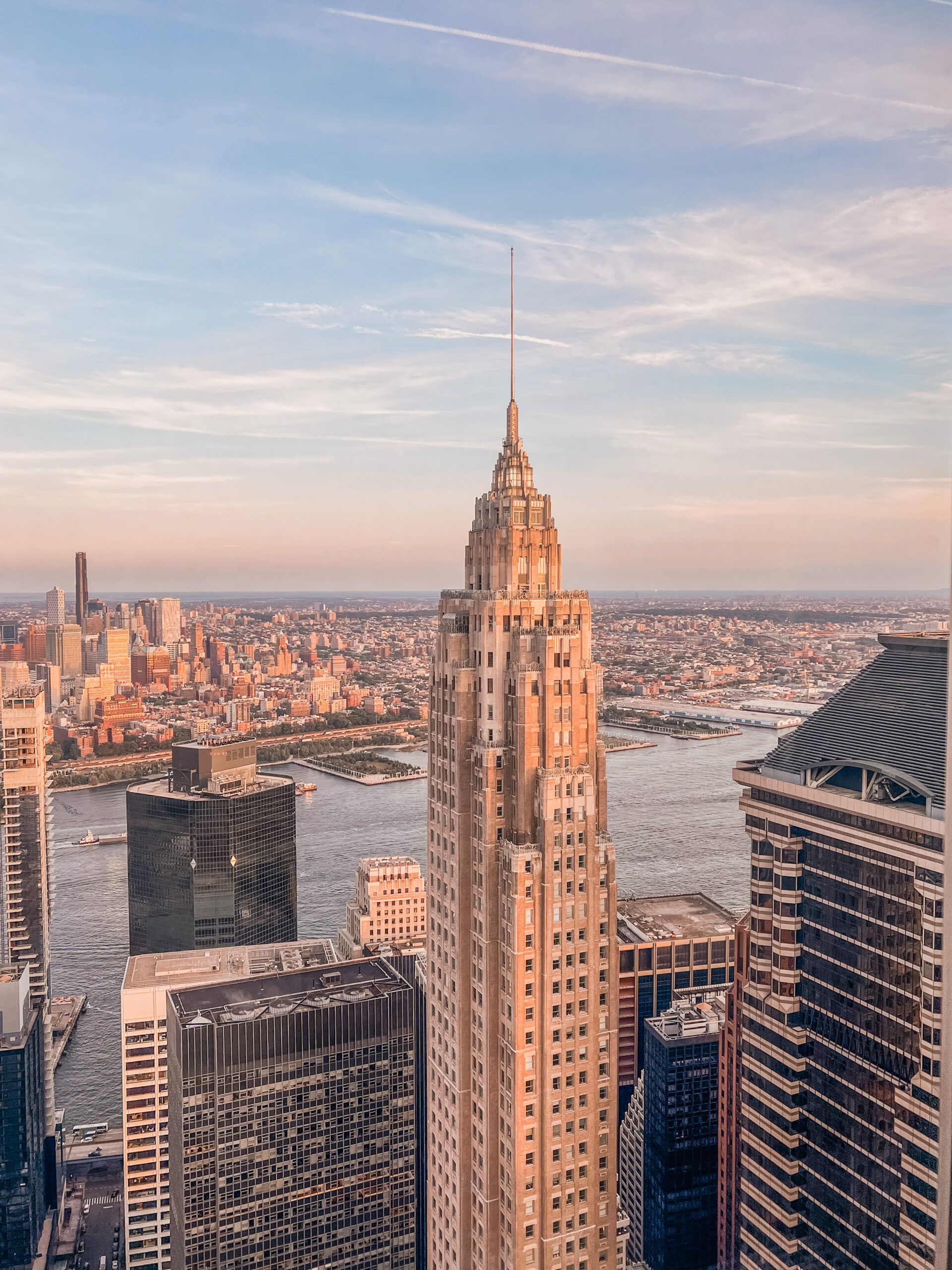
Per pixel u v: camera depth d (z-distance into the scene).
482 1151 97.31
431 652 108.81
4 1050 137.62
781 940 79.75
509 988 91.69
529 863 89.56
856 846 70.12
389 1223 147.75
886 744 66.44
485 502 100.81
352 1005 142.62
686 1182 92.75
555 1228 93.19
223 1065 134.62
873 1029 69.50
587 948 92.12
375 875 177.75
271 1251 139.88
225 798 192.25
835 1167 74.94
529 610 94.56
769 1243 83.81
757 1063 83.69
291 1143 140.12
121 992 153.75
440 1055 105.50
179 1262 140.50
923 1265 64.81
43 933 171.38
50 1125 157.75
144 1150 152.88
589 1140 93.69
